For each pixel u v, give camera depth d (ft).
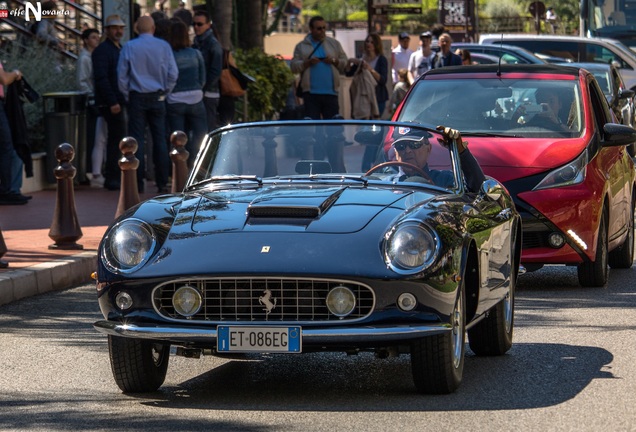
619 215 53.16
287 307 29.32
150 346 31.01
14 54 90.07
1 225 63.57
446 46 93.66
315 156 35.50
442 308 29.48
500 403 29.76
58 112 82.89
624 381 32.32
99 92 79.41
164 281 29.50
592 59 129.08
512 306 37.24
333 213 31.14
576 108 53.11
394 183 34.22
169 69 78.43
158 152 79.05
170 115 80.43
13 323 42.50
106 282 30.19
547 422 27.81
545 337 39.11
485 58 109.91
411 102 55.11
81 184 85.35
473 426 27.43
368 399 30.42
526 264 49.44
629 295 47.67
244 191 33.91
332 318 29.19
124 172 59.57
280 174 35.40
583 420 27.99
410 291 29.04
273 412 29.04
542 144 50.67
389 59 121.80
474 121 53.42
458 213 31.99
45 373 34.19
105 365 35.27
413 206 31.50
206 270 29.22
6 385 32.63
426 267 29.22
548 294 48.03
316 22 90.53
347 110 133.69
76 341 39.11
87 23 107.76
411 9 139.33
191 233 30.63
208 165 35.88
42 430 27.55
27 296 48.11
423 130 35.76
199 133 81.71
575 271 55.01
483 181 36.50
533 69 55.77
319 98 91.04
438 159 35.17
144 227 30.71
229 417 28.55
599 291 48.83
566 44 128.47
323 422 27.94
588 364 34.68
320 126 35.99
